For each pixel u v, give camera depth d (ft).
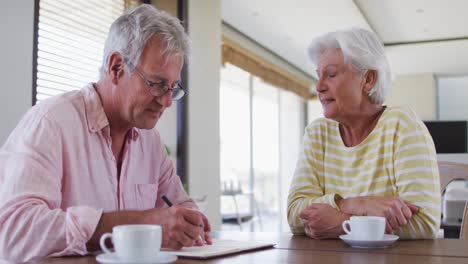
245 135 21.21
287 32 18.98
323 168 5.31
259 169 22.53
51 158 3.85
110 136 4.64
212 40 12.85
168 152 11.53
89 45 10.10
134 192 4.82
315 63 5.15
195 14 12.16
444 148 21.71
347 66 4.89
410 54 23.77
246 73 20.90
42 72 8.96
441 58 24.62
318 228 4.26
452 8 17.54
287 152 26.04
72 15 9.74
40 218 3.30
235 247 3.57
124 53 4.30
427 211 4.35
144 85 4.27
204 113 12.39
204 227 3.72
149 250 2.76
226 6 15.98
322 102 5.09
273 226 23.94
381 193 4.85
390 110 5.01
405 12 18.01
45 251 3.25
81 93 4.50
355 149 5.07
